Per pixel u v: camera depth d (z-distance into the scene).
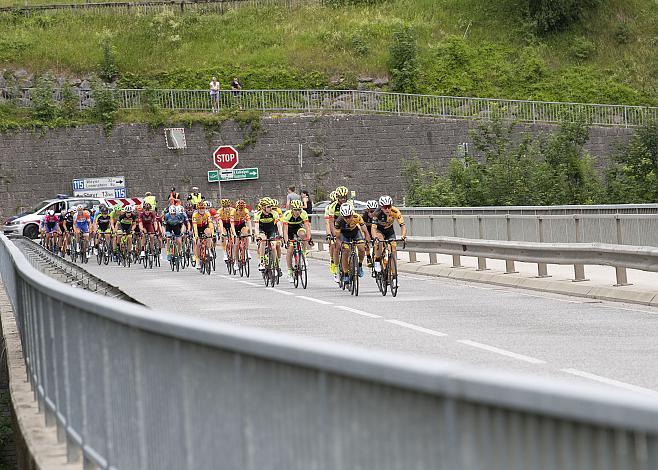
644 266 47.41
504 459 7.55
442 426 8.06
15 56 177.38
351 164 161.88
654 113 171.75
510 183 115.94
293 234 64.44
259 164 159.62
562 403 7.04
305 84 179.25
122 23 192.50
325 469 9.62
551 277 57.50
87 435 17.69
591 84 188.25
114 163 157.00
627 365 29.47
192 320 12.52
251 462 11.10
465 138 165.62
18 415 23.64
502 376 7.58
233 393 11.43
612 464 6.86
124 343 15.18
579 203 114.75
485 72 187.75
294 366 10.05
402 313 46.09
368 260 57.72
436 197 117.88
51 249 117.00
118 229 98.00
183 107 163.62
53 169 155.88
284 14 199.62
